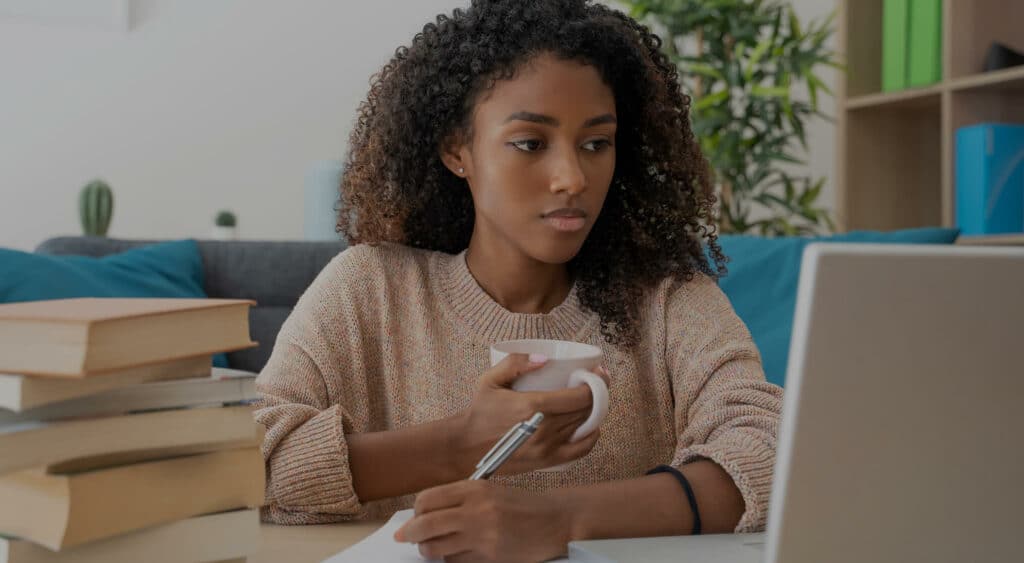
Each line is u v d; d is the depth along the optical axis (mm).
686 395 1000
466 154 1002
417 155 1089
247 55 3080
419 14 3256
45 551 529
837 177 2758
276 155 3133
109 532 527
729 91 2811
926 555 526
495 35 932
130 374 541
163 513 555
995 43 2357
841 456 501
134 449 541
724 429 867
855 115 2740
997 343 505
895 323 490
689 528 737
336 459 833
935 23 2447
